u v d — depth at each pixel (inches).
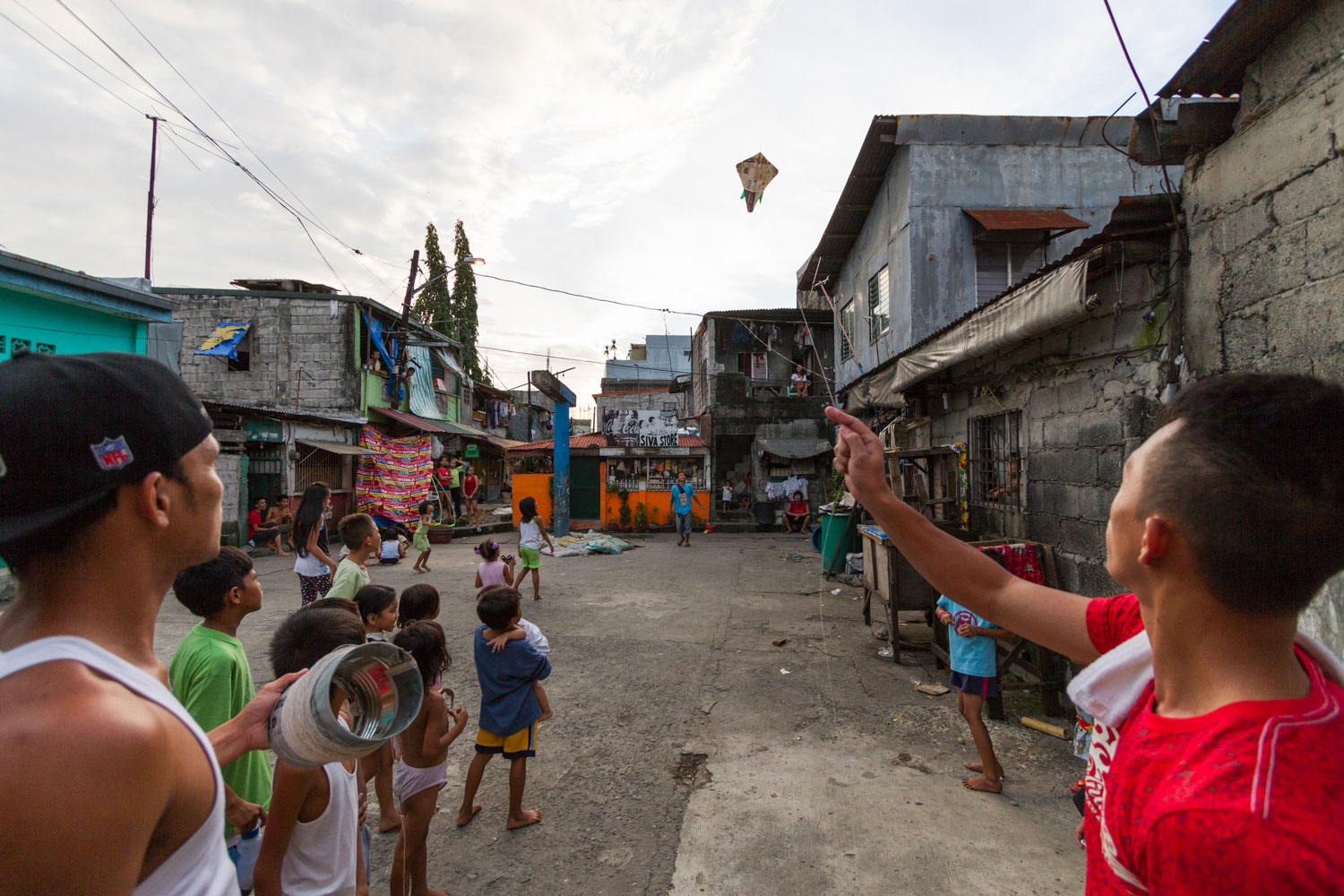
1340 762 22.6
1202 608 26.7
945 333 233.8
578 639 257.6
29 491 27.5
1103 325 173.9
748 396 738.8
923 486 302.8
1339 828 20.5
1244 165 130.4
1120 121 432.5
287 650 77.2
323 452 575.2
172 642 244.4
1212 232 139.6
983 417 253.4
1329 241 111.4
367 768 102.9
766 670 218.2
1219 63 128.2
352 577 174.1
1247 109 128.9
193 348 629.9
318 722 37.7
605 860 116.0
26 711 25.4
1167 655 28.4
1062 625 43.3
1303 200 116.6
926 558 47.6
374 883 109.9
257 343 635.5
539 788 141.6
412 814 100.2
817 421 730.8
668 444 708.0
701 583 379.6
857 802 134.5
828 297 655.1
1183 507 26.3
